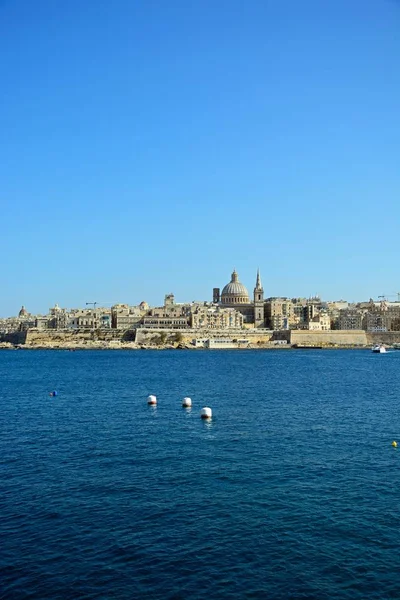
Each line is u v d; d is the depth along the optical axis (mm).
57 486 51375
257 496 48812
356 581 34812
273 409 96250
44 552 38188
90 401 107562
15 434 74062
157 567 36281
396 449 65688
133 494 49281
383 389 130375
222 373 178000
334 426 80000
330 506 46469
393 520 43625
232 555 37875
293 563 36875
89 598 32969
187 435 73500
